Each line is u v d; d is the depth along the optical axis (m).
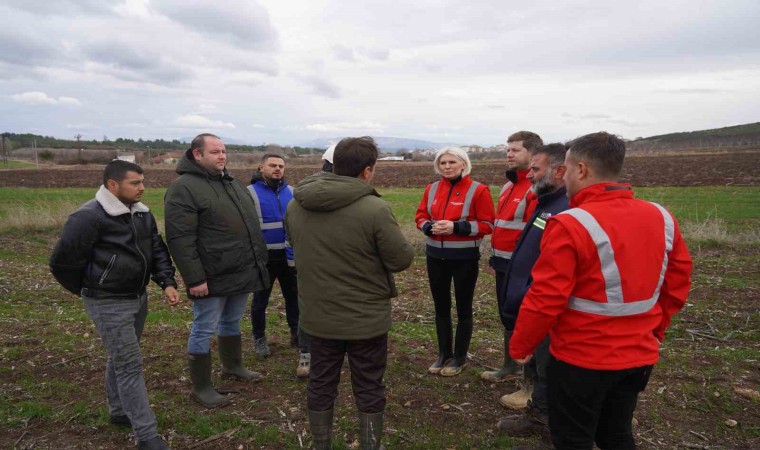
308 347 4.25
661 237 2.24
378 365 2.92
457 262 4.02
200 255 3.61
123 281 3.04
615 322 2.20
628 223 2.18
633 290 2.18
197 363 3.69
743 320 5.54
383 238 2.72
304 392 3.96
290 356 4.74
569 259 2.17
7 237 11.45
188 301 6.82
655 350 2.28
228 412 3.61
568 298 2.22
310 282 2.84
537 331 2.25
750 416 3.50
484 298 6.70
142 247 3.15
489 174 33.59
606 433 2.46
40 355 4.63
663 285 2.39
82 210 2.92
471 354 4.71
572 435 2.34
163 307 6.50
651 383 4.00
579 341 2.24
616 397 2.36
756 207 15.26
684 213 14.30
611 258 2.14
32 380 4.11
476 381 4.14
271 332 5.47
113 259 2.99
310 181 2.80
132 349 3.10
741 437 3.26
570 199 2.42
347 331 2.78
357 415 3.59
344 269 2.76
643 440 3.21
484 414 3.61
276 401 3.79
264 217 4.56
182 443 3.23
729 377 4.09
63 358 4.56
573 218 2.18
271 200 4.62
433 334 5.31
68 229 2.88
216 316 3.73
